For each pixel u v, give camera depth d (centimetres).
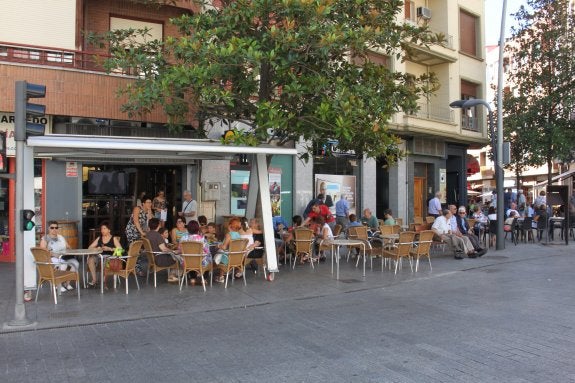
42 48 1193
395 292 939
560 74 2105
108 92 1262
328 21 975
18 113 719
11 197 1245
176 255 983
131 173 1425
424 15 2214
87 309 798
